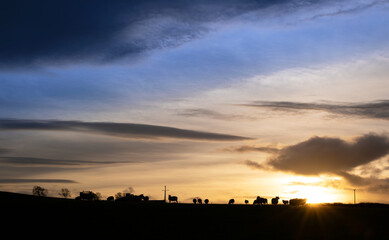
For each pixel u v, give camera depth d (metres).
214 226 61.91
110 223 62.06
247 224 64.88
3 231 54.53
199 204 98.06
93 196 113.12
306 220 71.00
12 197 93.88
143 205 88.12
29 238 51.00
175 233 55.28
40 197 98.38
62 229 56.69
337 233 59.19
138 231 56.06
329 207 95.44
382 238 56.28
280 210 85.69
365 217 76.25
